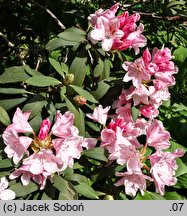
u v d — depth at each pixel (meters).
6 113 0.47
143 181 0.48
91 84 0.54
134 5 0.69
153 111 0.52
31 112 0.47
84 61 0.50
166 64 0.50
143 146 0.53
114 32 0.49
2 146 0.47
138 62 0.49
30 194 0.47
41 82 0.47
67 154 0.45
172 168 0.50
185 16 0.66
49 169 0.44
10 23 0.71
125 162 0.48
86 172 0.52
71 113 0.45
